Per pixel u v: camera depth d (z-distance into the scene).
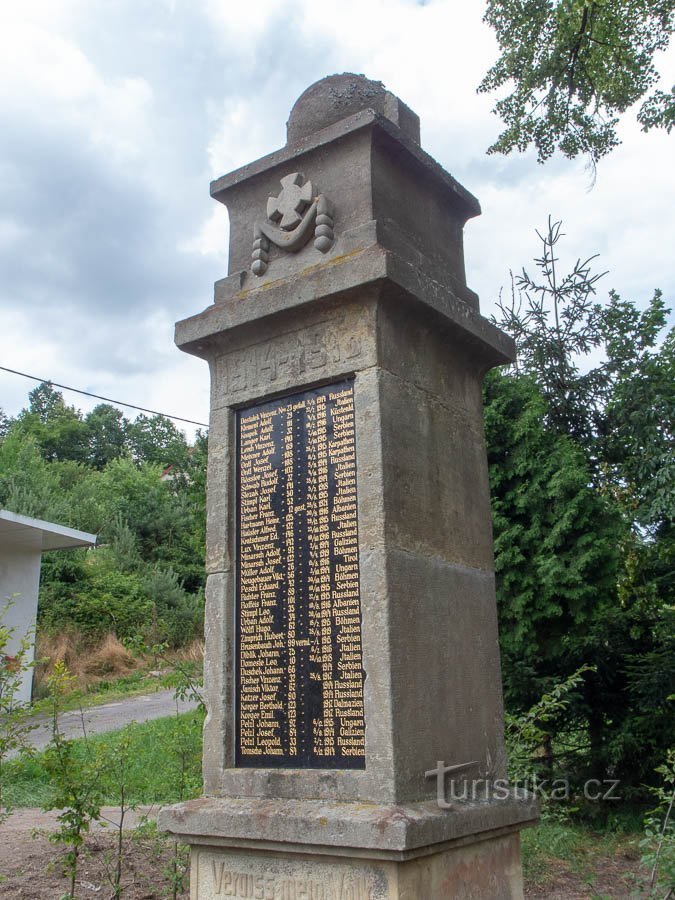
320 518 4.11
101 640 20.81
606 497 9.14
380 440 3.95
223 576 4.38
